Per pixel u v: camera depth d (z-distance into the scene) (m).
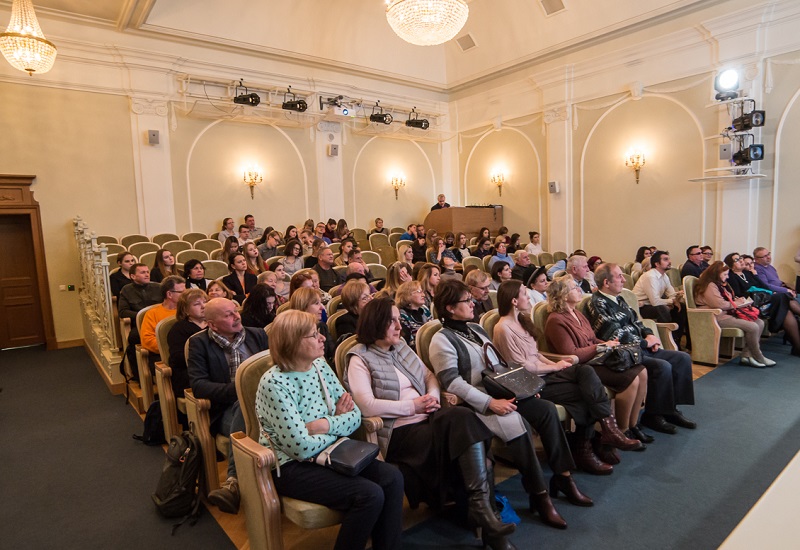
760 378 3.73
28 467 2.60
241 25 7.02
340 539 1.54
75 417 3.30
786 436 2.72
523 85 8.59
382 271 5.35
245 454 1.59
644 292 4.57
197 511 2.13
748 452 2.55
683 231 6.79
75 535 2.00
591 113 7.68
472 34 8.84
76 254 6.01
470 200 9.87
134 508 2.20
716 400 3.30
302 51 7.69
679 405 3.21
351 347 2.06
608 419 2.37
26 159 5.71
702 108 6.47
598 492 2.21
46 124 5.82
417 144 9.67
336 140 8.48
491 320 2.77
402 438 1.95
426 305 3.38
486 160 9.46
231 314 2.19
